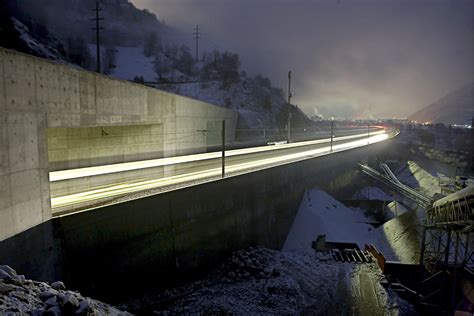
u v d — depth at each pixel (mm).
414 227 30453
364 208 39500
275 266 22469
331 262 24578
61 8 137250
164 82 90500
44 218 12992
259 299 18344
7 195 11211
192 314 16391
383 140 62375
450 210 18422
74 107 15453
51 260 13102
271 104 82312
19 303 8117
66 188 17750
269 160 34625
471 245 25609
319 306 18359
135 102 20953
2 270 9094
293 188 31266
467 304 19000
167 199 17891
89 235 14336
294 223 30750
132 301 16078
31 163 12461
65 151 19219
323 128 90312
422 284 20844
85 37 125250
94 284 14508
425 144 80125
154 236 17203
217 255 21688
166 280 17953
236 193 23328
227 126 42188
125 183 20875
